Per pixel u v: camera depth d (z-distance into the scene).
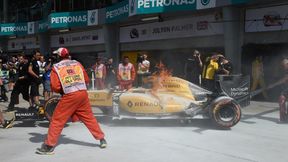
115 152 7.20
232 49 15.78
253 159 6.71
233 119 9.04
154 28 21.12
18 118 9.69
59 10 30.52
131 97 9.55
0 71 15.91
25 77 12.44
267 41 15.00
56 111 7.24
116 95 9.68
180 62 19.56
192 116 9.31
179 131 8.97
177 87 9.59
